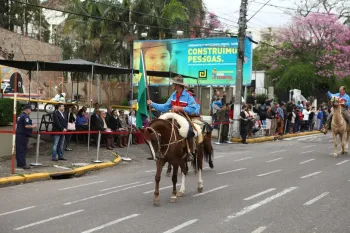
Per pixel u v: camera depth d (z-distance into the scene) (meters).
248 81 28.38
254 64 49.28
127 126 17.84
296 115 27.42
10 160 13.77
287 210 7.79
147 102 10.12
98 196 9.19
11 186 10.63
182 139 8.38
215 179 11.02
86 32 34.69
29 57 32.69
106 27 34.38
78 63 14.81
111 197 9.06
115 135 17.61
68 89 32.88
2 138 14.40
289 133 26.66
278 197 8.83
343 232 6.53
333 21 38.31
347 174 11.63
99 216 7.48
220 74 29.30
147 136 7.98
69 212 7.80
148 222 7.07
